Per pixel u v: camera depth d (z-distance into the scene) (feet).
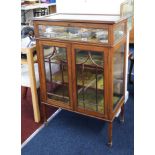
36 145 6.44
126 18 5.97
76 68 5.93
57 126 7.24
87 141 6.52
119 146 6.27
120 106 6.62
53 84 6.65
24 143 6.51
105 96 5.80
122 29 5.88
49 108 8.16
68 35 5.70
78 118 7.61
